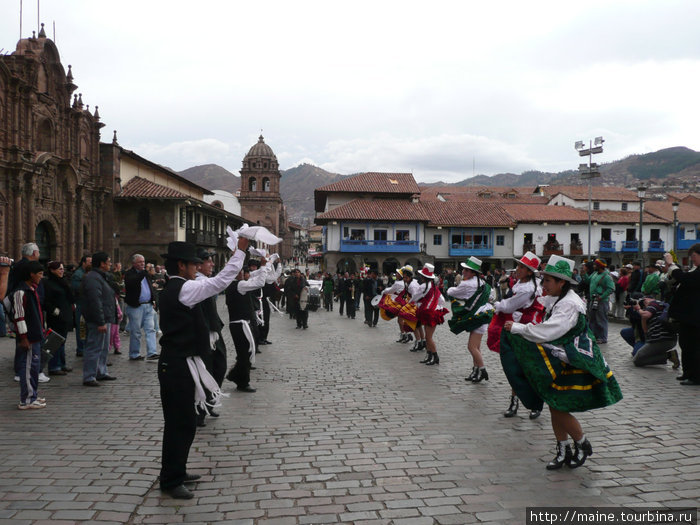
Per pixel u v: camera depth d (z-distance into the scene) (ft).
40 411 22.61
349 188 175.11
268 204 280.92
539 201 222.69
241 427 20.22
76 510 13.15
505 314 22.22
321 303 103.19
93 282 27.68
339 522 12.55
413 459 16.69
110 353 38.47
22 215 81.76
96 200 110.83
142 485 14.73
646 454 16.94
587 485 14.58
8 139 79.51
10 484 14.75
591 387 15.19
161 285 48.21
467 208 177.06
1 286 30.83
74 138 102.47
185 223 131.03
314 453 17.30
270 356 37.73
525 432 19.54
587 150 107.55
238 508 13.34
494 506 13.34
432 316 33.19
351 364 34.27
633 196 206.49
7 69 77.61
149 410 22.80
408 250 163.43
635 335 34.81
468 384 27.99
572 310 15.11
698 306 26.07
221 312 82.07
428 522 12.51
